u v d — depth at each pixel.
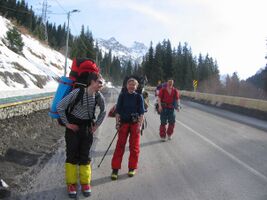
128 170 7.30
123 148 6.81
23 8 87.25
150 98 35.44
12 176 6.17
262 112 20.70
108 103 25.16
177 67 100.88
